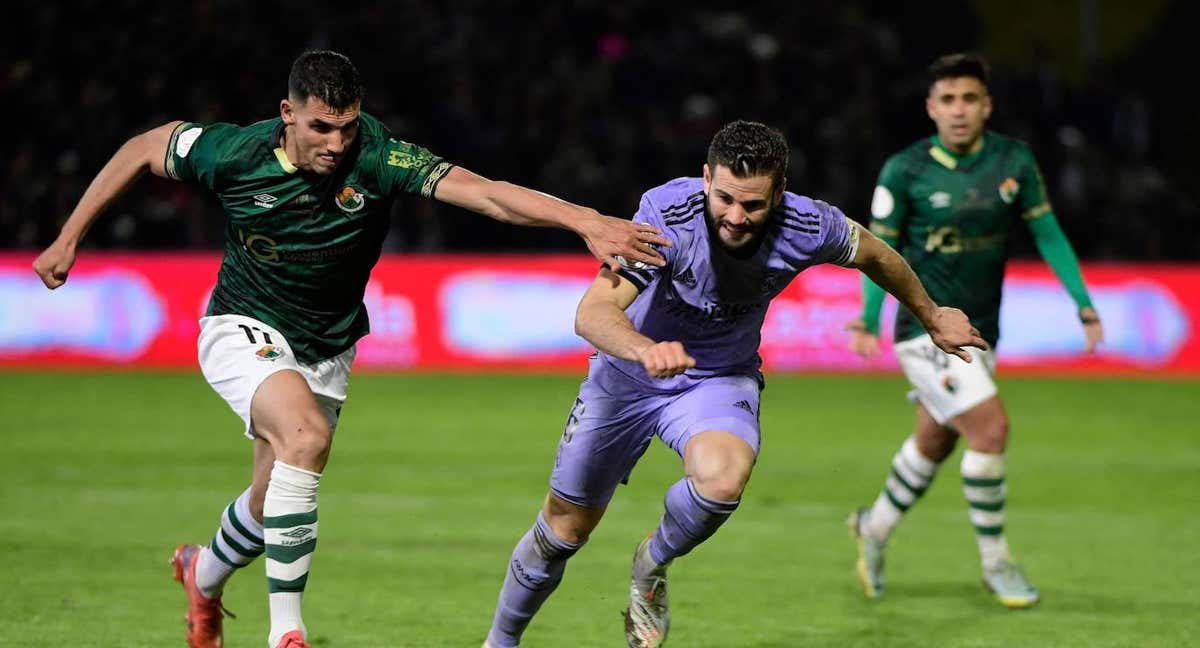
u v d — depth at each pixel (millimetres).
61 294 25172
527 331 26219
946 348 7969
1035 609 10125
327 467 16281
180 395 22156
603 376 7734
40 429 18703
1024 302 26875
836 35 34469
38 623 9180
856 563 11695
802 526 13328
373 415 20562
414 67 30578
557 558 7953
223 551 8188
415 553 11820
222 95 28906
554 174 29281
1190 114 38812
